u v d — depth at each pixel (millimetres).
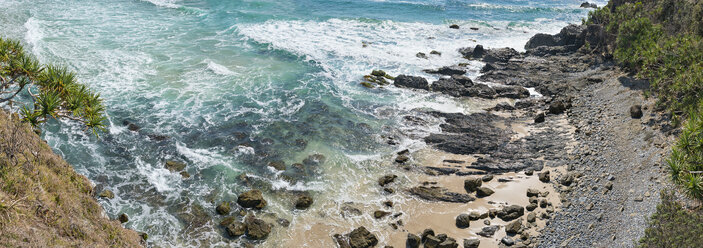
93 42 42594
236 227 19438
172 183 22734
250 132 27891
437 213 20953
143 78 35219
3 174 13109
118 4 58219
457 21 56812
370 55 43281
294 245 18859
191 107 30938
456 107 32219
